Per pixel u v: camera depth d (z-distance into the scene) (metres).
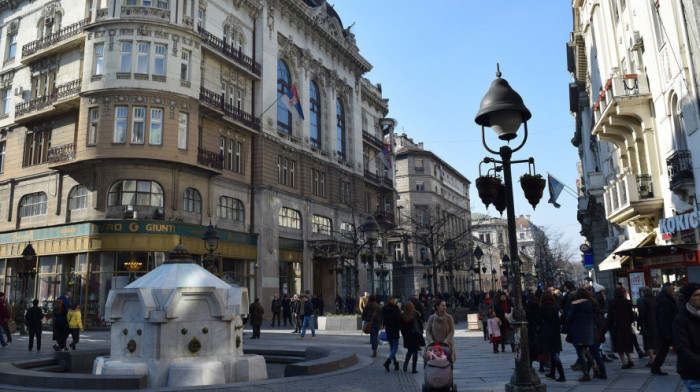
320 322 24.45
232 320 10.10
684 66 14.91
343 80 46.19
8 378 8.91
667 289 9.30
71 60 29.00
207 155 29.06
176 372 9.06
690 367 4.47
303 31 40.78
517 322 7.15
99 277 25.12
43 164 29.31
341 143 45.88
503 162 7.91
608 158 26.05
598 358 9.45
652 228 18.41
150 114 26.53
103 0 27.58
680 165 15.09
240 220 32.44
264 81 35.06
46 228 27.36
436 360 7.87
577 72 33.56
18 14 33.19
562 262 82.31
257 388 8.57
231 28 33.28
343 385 9.07
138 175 26.05
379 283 47.81
